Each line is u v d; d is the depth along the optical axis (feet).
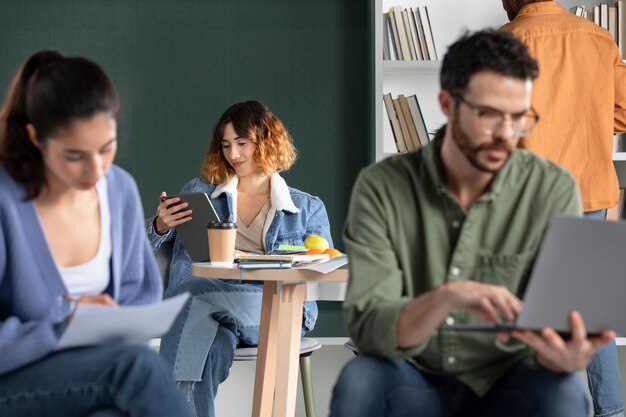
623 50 15.38
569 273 6.25
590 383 13.26
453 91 6.96
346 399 7.06
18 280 7.27
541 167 7.40
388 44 15.76
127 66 16.90
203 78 16.98
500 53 6.79
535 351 6.91
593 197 12.94
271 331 11.76
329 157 17.01
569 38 12.83
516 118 6.88
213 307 12.27
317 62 16.98
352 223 7.61
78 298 7.40
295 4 16.94
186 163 16.99
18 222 7.28
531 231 7.26
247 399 16.40
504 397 7.18
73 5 16.85
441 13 16.44
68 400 6.79
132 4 16.89
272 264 10.70
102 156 7.06
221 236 11.38
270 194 13.47
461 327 6.69
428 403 7.26
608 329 6.56
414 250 7.49
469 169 7.25
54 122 6.88
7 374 6.80
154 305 6.76
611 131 13.00
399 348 7.02
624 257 6.26
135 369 6.71
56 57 7.22
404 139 15.58
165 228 12.58
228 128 13.33
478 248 7.30
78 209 7.64
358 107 16.98
